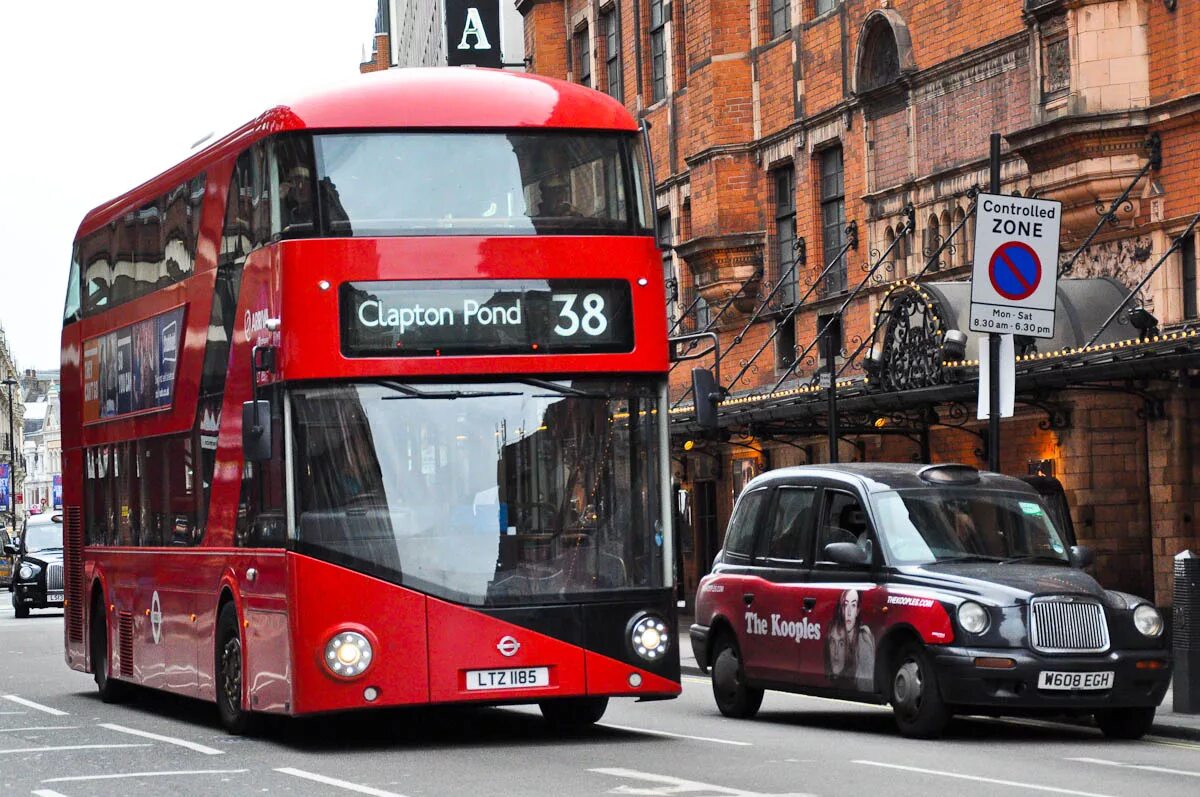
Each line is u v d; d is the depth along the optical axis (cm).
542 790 1666
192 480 2417
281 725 2420
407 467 2011
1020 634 2061
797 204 4828
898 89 4244
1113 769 1819
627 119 2134
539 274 2061
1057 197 3500
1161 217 3347
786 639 2373
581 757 1966
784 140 4881
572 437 2048
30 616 6700
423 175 2062
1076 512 3462
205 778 1855
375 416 2016
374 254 2033
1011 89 3794
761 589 2436
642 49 5822
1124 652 2084
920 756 1945
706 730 2311
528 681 2005
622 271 2088
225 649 2305
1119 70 3372
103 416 2911
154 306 2625
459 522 2011
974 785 1677
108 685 2938
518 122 2088
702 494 5581
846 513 2316
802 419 3991
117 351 2831
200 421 2378
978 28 3909
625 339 2078
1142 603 2120
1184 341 2686
